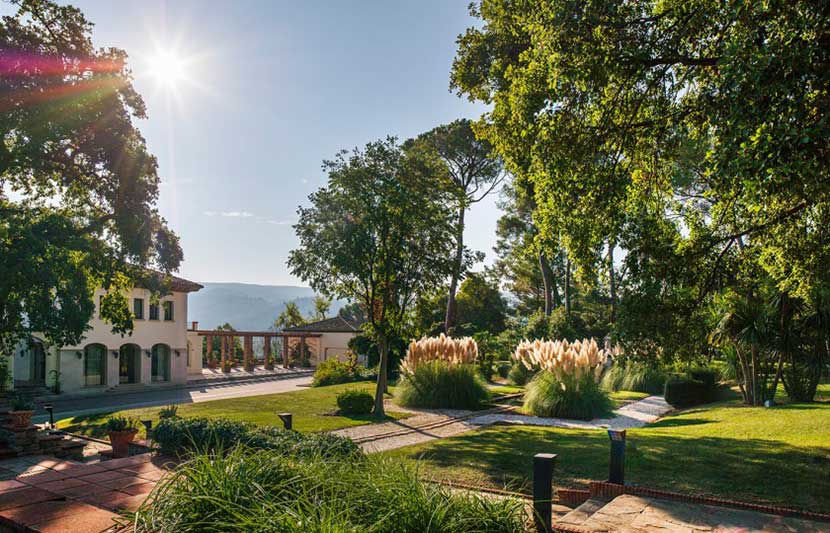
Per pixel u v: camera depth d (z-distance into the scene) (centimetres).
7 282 1500
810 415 1226
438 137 3506
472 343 1977
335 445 647
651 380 2359
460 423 1593
